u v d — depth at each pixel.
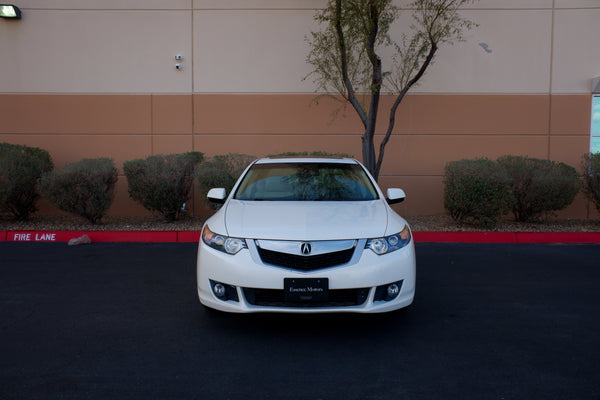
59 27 9.58
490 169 7.90
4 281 5.28
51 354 3.40
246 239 3.65
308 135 9.74
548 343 3.64
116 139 9.72
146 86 9.70
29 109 9.64
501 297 4.81
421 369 3.20
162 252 6.77
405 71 9.38
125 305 4.50
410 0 9.34
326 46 8.44
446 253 6.81
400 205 9.77
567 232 7.75
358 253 3.62
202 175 7.99
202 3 9.60
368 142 7.98
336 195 4.68
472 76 9.58
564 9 9.45
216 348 3.53
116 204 9.70
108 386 2.94
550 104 9.55
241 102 9.70
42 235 7.57
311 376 3.09
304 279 3.48
